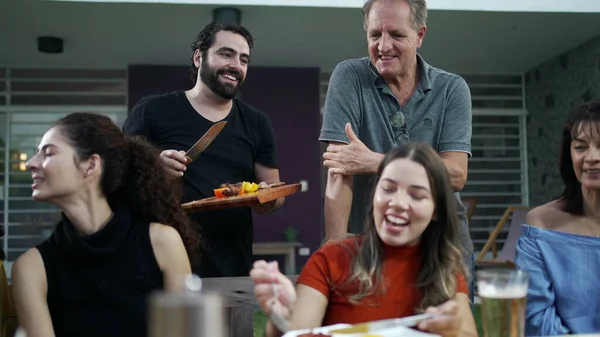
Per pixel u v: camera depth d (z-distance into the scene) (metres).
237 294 1.86
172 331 0.78
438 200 1.52
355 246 1.63
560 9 6.59
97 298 1.58
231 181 2.78
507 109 9.37
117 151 1.63
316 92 8.53
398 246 1.57
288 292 1.37
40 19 6.61
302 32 7.17
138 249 1.62
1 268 1.76
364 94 2.29
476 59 8.58
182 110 2.79
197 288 0.86
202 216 2.65
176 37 7.28
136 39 7.32
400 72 2.21
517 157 9.41
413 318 1.27
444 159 2.26
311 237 8.33
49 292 1.58
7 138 8.33
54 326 1.59
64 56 7.99
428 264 1.56
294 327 1.46
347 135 2.17
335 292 1.59
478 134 9.34
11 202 8.23
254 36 7.28
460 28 7.15
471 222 9.29
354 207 2.26
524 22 6.98
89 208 1.60
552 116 8.65
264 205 2.78
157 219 1.71
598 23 7.05
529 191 9.34
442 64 8.82
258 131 2.90
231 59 2.74
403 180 1.49
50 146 1.55
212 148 2.76
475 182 9.34
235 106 2.88
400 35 2.16
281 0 6.29
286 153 8.41
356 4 6.39
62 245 1.57
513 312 1.25
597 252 1.80
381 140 2.29
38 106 8.40
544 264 1.84
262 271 1.37
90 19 6.63
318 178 8.46
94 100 8.50
